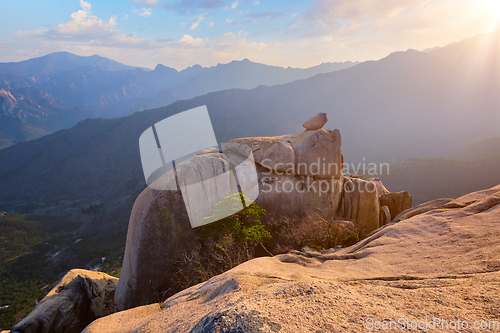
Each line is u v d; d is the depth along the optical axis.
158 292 11.99
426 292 2.11
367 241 7.43
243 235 11.48
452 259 4.29
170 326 2.92
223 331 1.60
